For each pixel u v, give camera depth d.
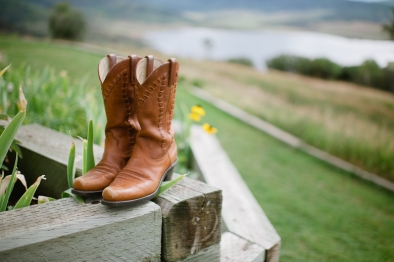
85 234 0.97
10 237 0.89
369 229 2.75
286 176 3.97
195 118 3.08
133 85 1.31
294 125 6.03
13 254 0.85
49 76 3.29
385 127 5.34
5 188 1.20
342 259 2.23
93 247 0.99
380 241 2.55
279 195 3.34
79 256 0.97
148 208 1.12
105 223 1.01
